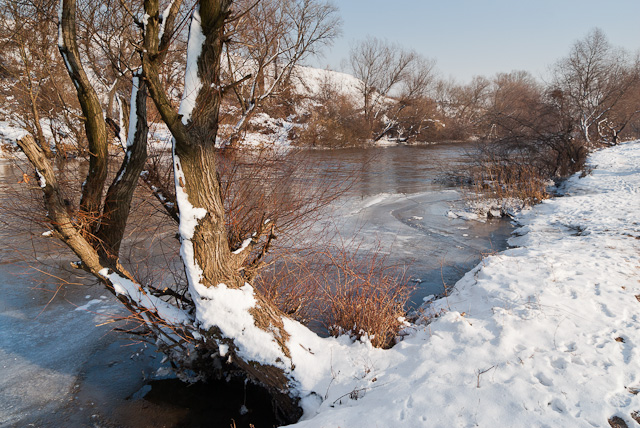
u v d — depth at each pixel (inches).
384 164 1025.5
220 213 154.3
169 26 145.8
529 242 378.0
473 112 2178.9
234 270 163.6
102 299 274.5
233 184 202.4
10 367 203.6
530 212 509.0
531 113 823.7
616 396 136.6
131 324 244.4
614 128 1449.3
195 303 160.9
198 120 141.3
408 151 1403.8
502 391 139.3
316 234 313.3
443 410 132.7
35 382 193.2
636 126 1739.7
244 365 160.6
